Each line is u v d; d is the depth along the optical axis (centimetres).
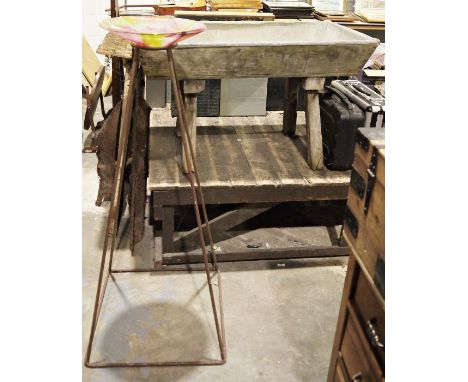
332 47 283
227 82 409
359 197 154
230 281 291
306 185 296
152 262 306
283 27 361
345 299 175
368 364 155
